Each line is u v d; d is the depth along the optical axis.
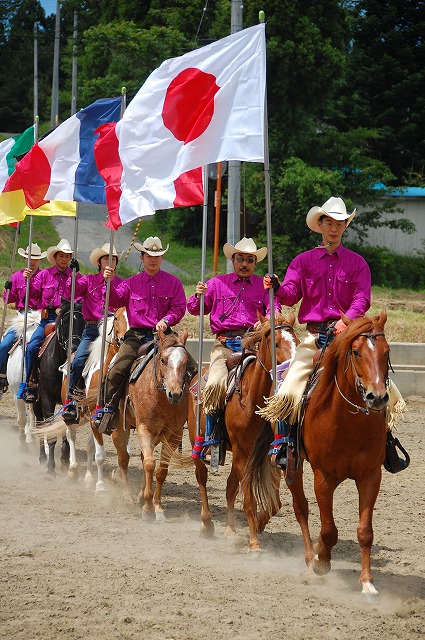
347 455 7.84
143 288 11.76
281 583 8.13
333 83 38.84
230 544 9.60
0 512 10.68
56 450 15.81
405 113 48.19
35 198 13.41
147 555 8.95
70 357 12.79
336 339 7.79
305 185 36.03
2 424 17.97
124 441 11.70
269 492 9.21
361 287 8.76
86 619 6.94
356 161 39.41
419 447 15.81
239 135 9.96
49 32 67.69
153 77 10.80
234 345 10.20
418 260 40.47
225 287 10.37
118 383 11.54
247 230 40.06
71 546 9.16
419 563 9.01
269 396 9.12
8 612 7.05
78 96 44.41
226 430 9.88
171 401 10.30
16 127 65.50
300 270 8.89
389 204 39.88
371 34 47.88
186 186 10.71
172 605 7.32
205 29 39.16
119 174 11.59
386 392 7.20
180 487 12.79
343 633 6.84
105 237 41.25
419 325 24.14
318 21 38.19
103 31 37.19
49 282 14.62
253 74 10.00
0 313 23.27
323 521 8.02
